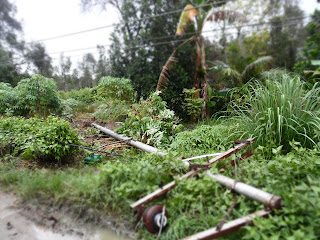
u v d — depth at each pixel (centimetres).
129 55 991
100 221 239
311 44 637
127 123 558
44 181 291
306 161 301
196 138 452
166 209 226
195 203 229
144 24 1011
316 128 364
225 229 179
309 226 173
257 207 214
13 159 391
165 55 958
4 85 829
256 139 388
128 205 247
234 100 664
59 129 412
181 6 960
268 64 872
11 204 267
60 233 227
